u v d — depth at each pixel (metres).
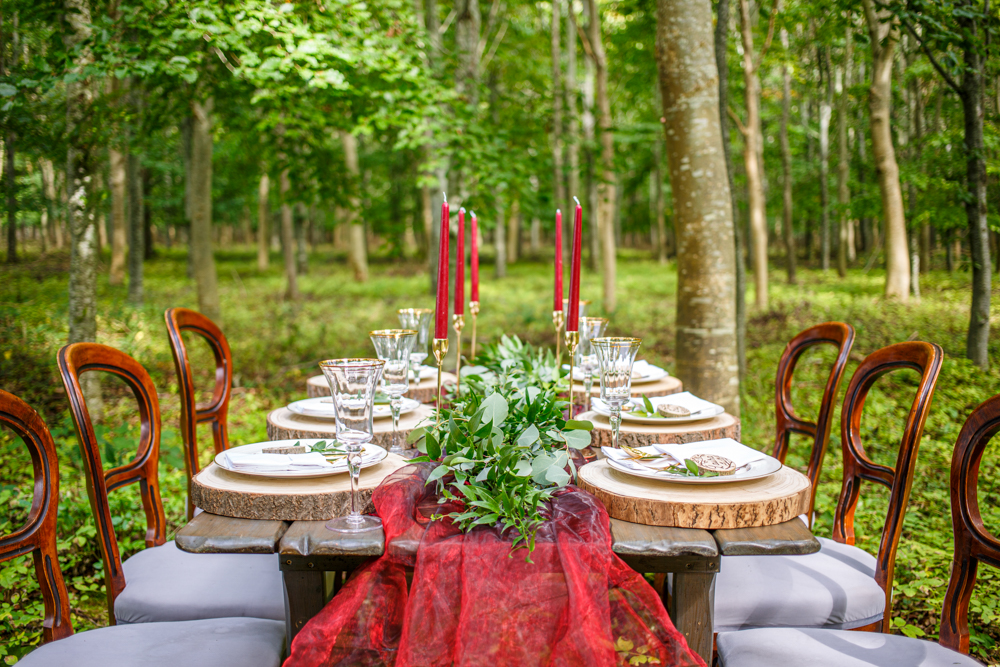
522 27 16.30
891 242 10.85
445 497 1.50
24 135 4.32
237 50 4.68
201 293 8.81
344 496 1.52
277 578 1.97
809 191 18.30
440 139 5.79
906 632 2.45
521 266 24.23
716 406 2.29
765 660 1.58
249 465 1.61
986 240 5.92
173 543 2.19
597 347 1.70
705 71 3.89
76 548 3.10
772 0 9.02
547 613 1.35
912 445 1.86
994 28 5.25
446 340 1.69
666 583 2.36
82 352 1.91
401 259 25.44
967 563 1.51
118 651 1.56
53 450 1.64
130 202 11.46
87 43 4.08
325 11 4.84
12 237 15.31
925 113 12.40
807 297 11.77
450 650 1.37
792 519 1.53
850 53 13.39
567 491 1.53
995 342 7.19
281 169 6.96
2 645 2.41
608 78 16.25
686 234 4.01
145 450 2.15
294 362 7.31
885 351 2.09
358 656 1.46
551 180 7.08
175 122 6.07
